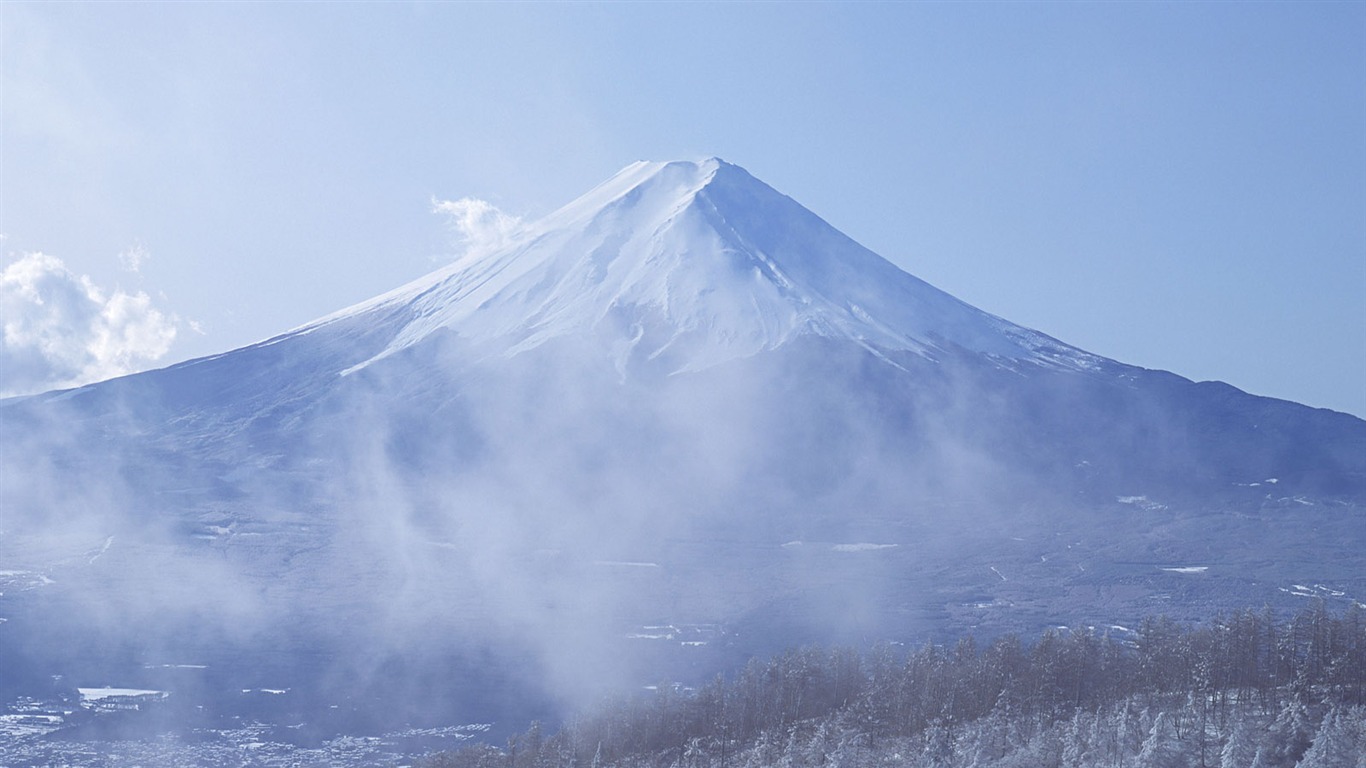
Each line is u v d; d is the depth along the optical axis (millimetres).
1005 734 102000
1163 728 94000
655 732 120500
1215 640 109500
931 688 114250
